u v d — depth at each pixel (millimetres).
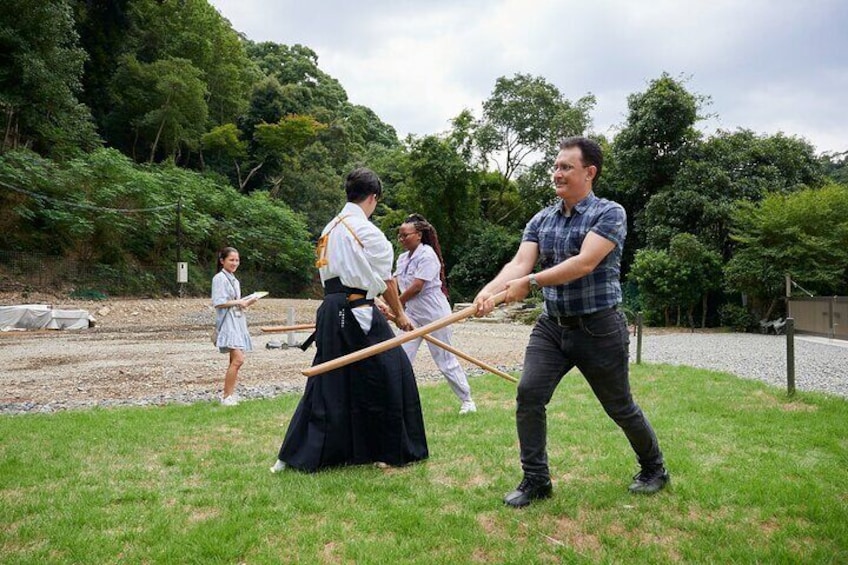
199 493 3172
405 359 3836
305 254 37688
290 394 6531
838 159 32156
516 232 30078
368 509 2922
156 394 6898
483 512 2918
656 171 21172
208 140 41375
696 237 18469
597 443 4066
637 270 18672
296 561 2365
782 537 2549
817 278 15656
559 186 2936
